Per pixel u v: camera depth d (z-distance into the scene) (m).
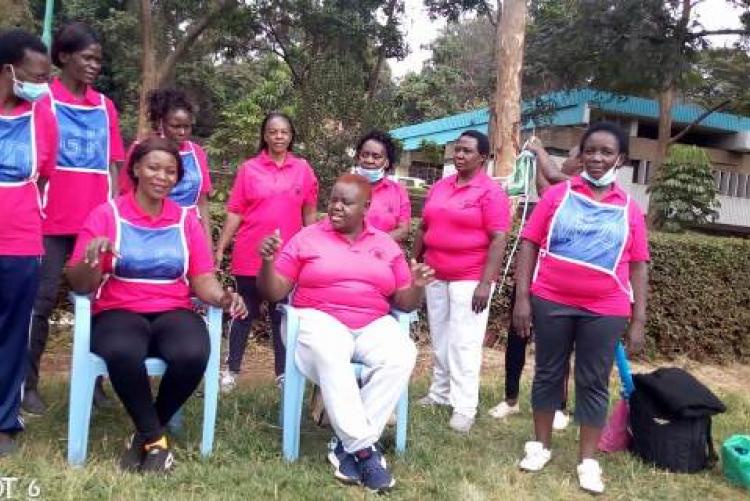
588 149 3.65
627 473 3.99
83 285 3.31
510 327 4.85
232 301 3.55
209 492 3.25
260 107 18.00
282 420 4.09
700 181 16.03
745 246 7.71
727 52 17.69
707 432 4.16
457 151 4.51
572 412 5.05
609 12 16.62
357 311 3.75
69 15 25.41
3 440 3.47
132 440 3.51
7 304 3.37
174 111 4.31
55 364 5.26
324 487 3.44
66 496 3.04
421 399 5.03
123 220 3.50
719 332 7.66
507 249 6.88
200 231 3.70
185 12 19.11
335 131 10.80
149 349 3.52
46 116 3.43
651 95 19.77
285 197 4.66
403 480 3.61
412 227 6.61
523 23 7.77
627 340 3.75
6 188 3.28
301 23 20.33
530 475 3.88
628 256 3.70
